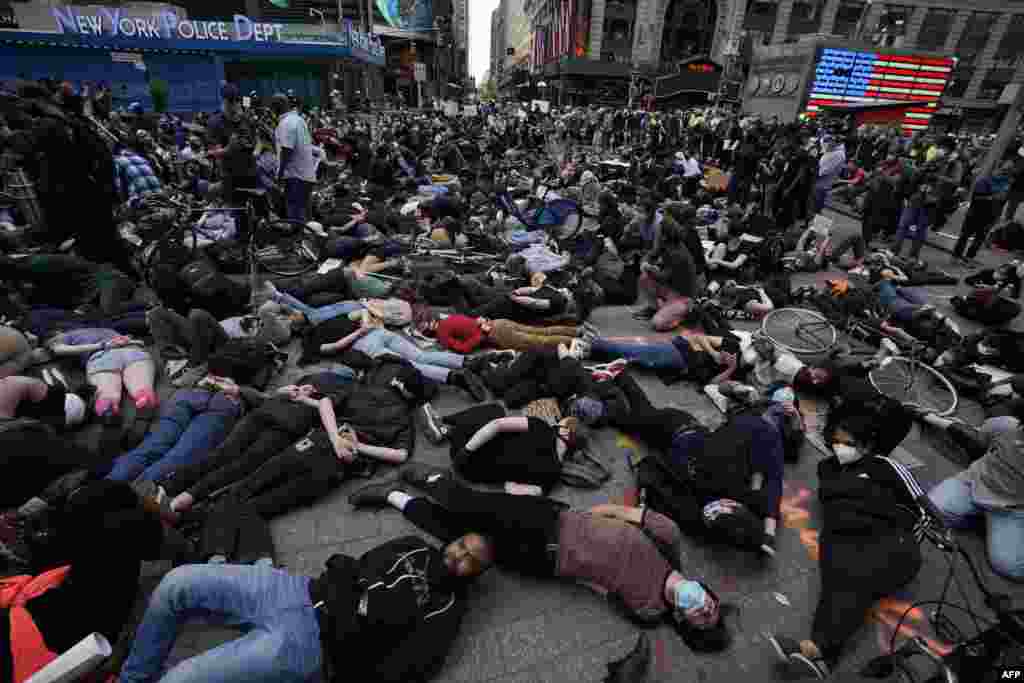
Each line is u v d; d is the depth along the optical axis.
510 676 2.34
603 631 2.58
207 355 4.47
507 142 22.81
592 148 25.81
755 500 3.09
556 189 10.67
